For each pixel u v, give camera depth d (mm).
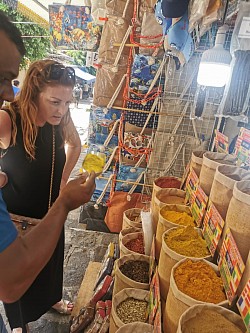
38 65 1391
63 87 1392
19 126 1418
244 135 1482
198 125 2670
